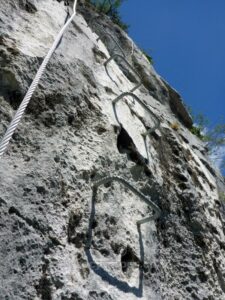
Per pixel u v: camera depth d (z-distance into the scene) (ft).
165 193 17.49
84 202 12.75
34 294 9.93
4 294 9.38
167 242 16.19
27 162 12.09
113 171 14.66
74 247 11.73
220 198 23.41
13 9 16.51
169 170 19.25
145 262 13.66
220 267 18.25
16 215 10.75
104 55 20.52
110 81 18.85
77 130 14.46
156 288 13.47
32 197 11.41
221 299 16.84
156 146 19.26
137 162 16.47
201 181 21.88
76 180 12.90
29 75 14.07
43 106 13.84
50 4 19.47
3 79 13.39
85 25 21.66
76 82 15.88
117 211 13.70
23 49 14.75
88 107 15.69
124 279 12.33
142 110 20.54
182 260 16.24
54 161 12.62
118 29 28.78
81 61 17.43
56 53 16.10
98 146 14.61
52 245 11.04
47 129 13.44
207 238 18.44
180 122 28.35
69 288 10.62
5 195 10.85
